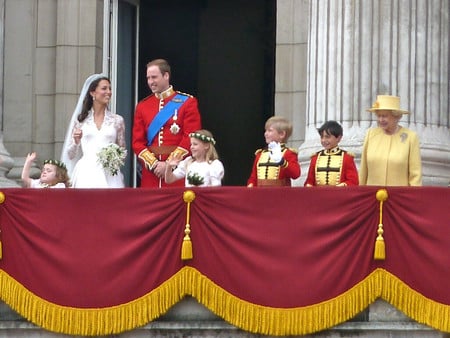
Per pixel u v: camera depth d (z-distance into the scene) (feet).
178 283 136.36
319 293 135.03
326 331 135.44
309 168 145.89
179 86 201.98
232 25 202.49
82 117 148.56
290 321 135.13
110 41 179.73
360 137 157.79
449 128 161.68
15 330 138.21
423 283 134.72
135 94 181.98
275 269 135.44
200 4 202.49
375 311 135.54
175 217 136.67
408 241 134.92
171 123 148.05
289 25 174.91
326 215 135.44
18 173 176.55
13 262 138.31
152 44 199.21
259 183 144.46
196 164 143.64
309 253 135.33
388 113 143.02
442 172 159.12
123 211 137.28
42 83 179.52
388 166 142.72
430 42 159.94
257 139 200.85
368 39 159.22
